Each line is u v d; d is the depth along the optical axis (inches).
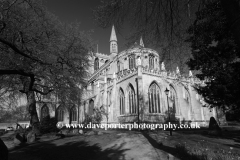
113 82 1694.1
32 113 932.0
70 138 799.1
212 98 708.0
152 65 1530.5
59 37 768.9
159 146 520.4
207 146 460.1
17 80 886.4
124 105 1528.1
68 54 792.9
